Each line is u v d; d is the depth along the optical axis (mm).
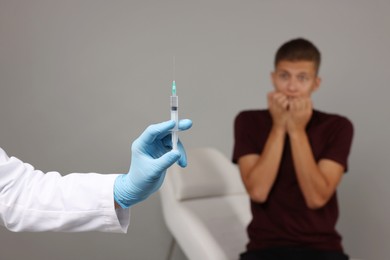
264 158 2227
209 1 2604
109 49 2551
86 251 2617
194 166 2424
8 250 2561
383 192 2775
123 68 2570
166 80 2609
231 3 2623
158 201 2645
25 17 2480
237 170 2500
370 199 2773
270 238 2186
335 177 2182
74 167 2588
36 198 1121
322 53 2730
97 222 1128
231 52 2646
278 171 2223
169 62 2602
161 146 1098
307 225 2184
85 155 2590
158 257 2674
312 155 2199
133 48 2568
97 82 2561
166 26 2582
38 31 2496
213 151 2531
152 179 1034
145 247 2660
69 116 2561
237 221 2330
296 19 2686
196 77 2631
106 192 1099
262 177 2215
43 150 2557
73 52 2529
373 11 2732
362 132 2768
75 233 2596
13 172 1139
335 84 2748
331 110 2756
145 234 2654
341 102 2756
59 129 2559
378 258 2781
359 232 2770
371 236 2771
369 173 2770
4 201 1120
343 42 2738
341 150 2203
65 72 2535
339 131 2229
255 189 2217
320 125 2252
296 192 2199
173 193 2350
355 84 2754
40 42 2502
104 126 2590
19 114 2523
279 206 2201
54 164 2570
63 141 2568
